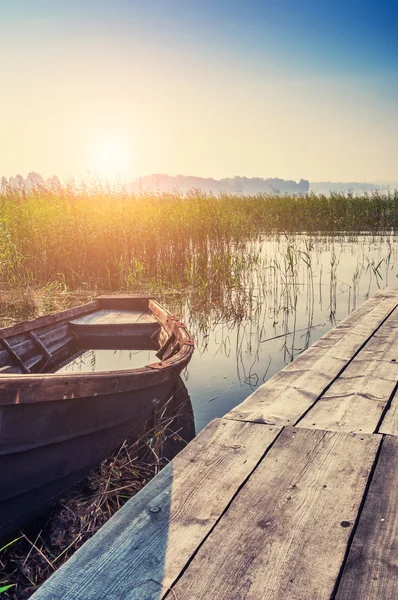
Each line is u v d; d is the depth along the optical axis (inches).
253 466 86.0
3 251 377.1
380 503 74.4
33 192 489.7
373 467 84.8
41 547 115.5
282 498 76.5
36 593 59.2
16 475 116.4
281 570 61.7
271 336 271.1
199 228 438.9
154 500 76.9
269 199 772.6
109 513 126.7
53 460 125.9
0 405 108.7
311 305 333.4
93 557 64.9
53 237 402.9
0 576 106.8
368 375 133.8
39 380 117.0
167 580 60.6
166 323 243.9
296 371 139.0
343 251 556.4
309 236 653.9
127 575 61.7
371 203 743.1
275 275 399.2
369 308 223.8
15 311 313.3
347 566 61.9
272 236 658.2
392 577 59.8
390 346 160.9
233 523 71.0
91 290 372.2
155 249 418.0
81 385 129.1
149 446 156.3
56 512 128.3
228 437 97.1
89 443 137.5
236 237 467.8
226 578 60.7
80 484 139.2
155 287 374.6
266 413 109.5
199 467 86.2
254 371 222.2
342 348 160.4
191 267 390.6
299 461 87.4
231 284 382.3
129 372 148.1
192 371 223.1
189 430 170.7
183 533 69.1
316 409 112.0
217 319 305.6
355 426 102.3
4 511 116.3
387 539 66.4
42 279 393.1
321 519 71.1
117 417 146.3
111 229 415.2
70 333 256.4
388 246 587.8
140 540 67.9
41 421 120.0
